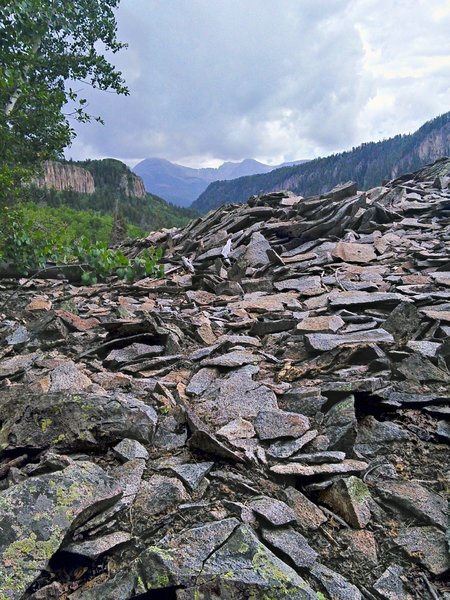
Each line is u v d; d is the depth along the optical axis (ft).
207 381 16.69
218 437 12.68
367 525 9.90
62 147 46.73
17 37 35.27
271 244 42.96
